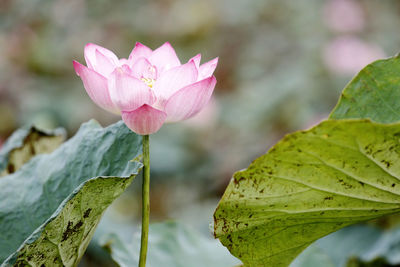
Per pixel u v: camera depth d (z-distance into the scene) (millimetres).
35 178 1940
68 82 5645
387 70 1812
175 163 4496
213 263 2119
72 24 6434
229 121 4832
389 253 2328
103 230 3002
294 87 4680
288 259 1899
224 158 4418
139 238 2092
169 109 1762
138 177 4336
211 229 1836
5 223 1899
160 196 4188
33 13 6590
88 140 1918
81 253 1830
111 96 1763
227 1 6578
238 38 6273
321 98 4691
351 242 2648
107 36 6355
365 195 1786
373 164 1741
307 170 1761
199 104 1768
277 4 6273
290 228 1852
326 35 5512
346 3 5367
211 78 1753
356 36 5457
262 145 4430
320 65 4953
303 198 1796
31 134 2062
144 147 1769
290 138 1721
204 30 6453
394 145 1713
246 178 1775
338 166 1750
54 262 1781
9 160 2047
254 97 4824
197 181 4375
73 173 1904
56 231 1735
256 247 1866
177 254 2107
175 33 6531
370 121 1689
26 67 5668
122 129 1892
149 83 1812
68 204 1724
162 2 6652
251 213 1813
